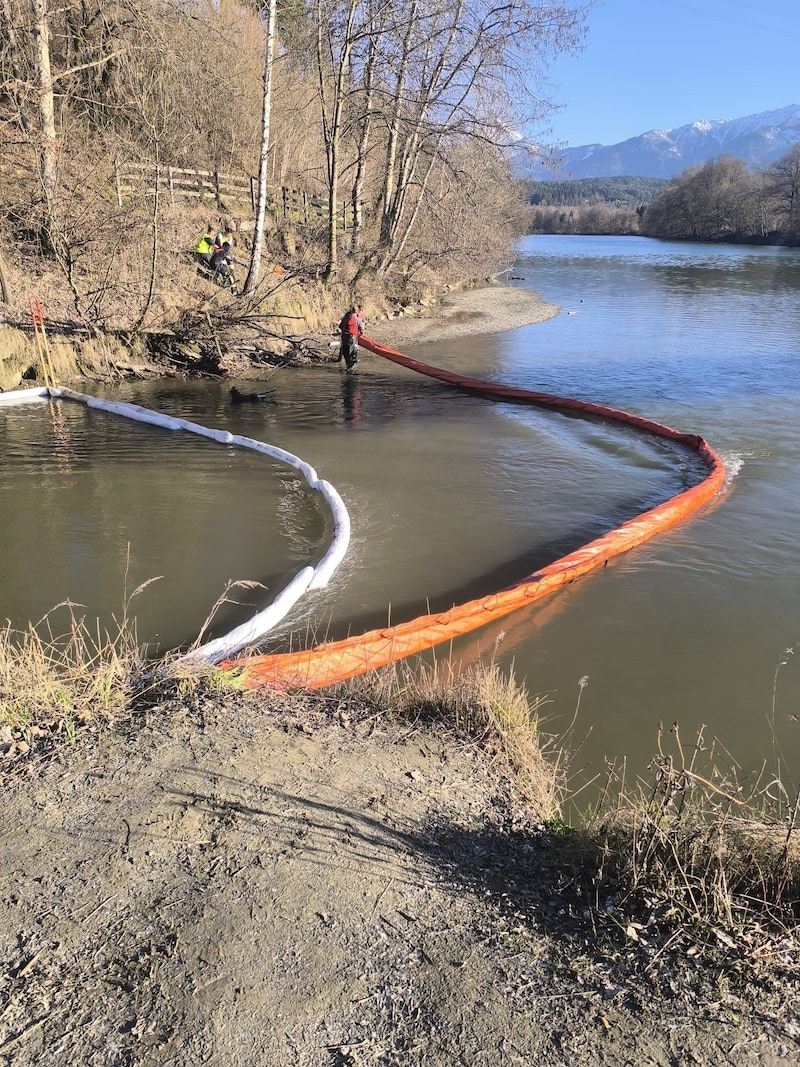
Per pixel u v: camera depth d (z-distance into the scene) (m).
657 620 5.53
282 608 5.36
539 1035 1.92
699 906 2.32
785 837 2.52
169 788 2.94
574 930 2.30
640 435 11.20
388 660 4.70
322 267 21.31
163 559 6.42
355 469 9.20
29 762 3.12
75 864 2.53
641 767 3.88
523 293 31.77
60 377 13.68
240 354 15.88
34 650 4.01
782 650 5.13
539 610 5.67
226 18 23.75
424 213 26.09
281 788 2.97
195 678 3.84
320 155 29.97
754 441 10.84
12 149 14.54
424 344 19.70
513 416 12.41
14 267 14.89
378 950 2.19
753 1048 1.89
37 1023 1.94
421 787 3.06
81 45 17.00
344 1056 1.85
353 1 17.91
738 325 23.38
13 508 7.61
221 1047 1.87
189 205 20.84
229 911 2.32
